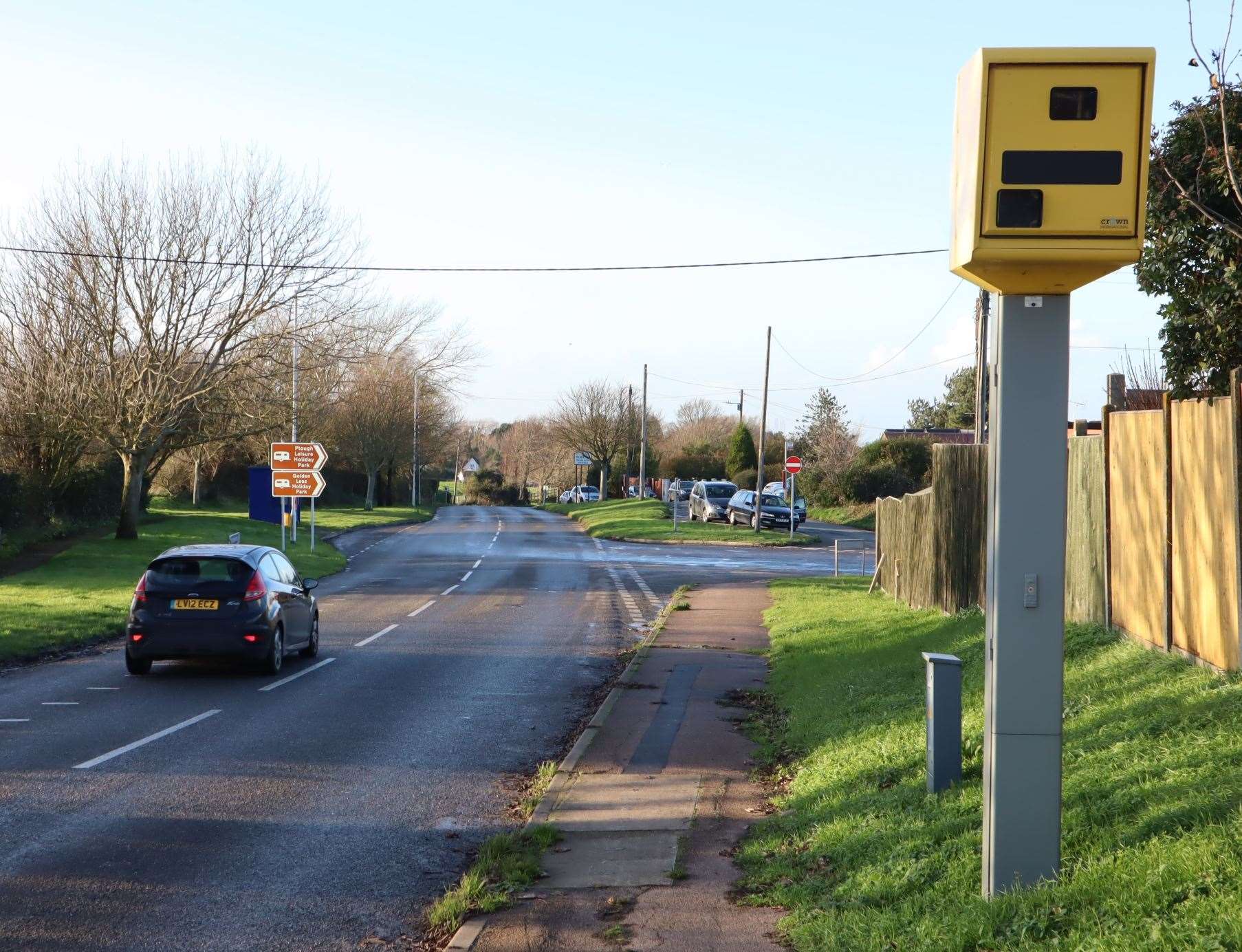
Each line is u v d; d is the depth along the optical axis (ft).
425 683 47.44
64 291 106.42
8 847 24.35
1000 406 17.46
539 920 19.48
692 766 31.53
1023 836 17.31
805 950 17.15
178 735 36.22
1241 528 25.58
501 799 29.04
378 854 24.39
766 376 161.58
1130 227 16.28
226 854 24.14
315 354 117.50
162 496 206.69
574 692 45.75
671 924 19.07
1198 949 13.66
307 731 37.19
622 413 316.60
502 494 366.22
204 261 110.22
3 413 107.04
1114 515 35.47
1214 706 23.77
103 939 19.29
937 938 16.11
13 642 54.13
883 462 204.03
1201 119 32.94
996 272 16.87
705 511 185.06
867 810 23.56
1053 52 16.24
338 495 254.47
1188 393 36.70
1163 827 17.89
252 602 48.01
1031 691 17.34
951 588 53.62
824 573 104.58
